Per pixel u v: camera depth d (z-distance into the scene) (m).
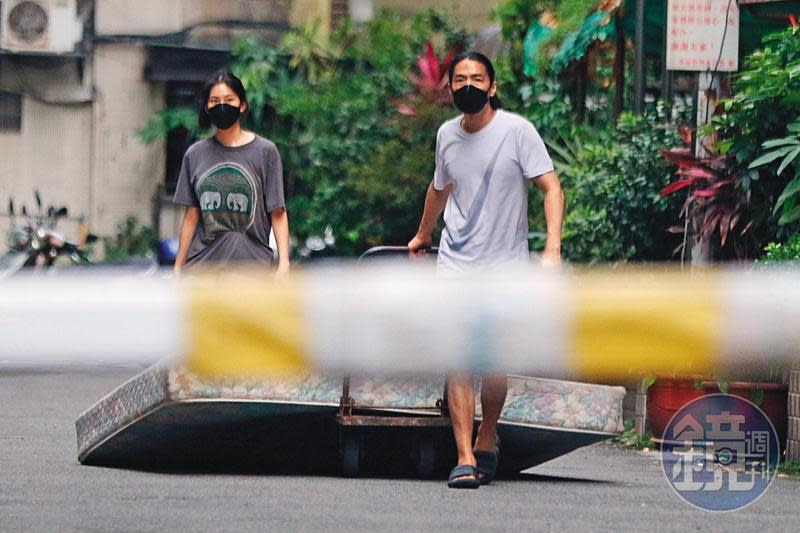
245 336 11.98
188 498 13.91
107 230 60.88
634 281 10.84
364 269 16.34
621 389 16.55
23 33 60.62
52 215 39.44
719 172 21.08
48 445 18.73
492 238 15.47
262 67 57.28
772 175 20.58
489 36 51.97
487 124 15.61
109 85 61.06
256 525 12.23
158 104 61.09
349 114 50.97
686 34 22.84
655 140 25.44
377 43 56.66
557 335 10.73
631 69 37.34
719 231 21.78
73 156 61.06
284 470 16.56
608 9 32.50
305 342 11.82
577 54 33.53
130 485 14.84
